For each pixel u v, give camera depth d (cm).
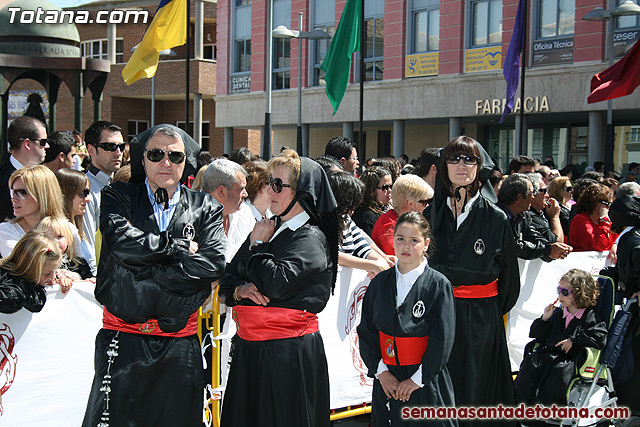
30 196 418
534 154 2455
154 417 329
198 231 346
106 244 321
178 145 335
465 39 2200
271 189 368
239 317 376
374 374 405
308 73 2667
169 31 1453
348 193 455
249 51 2934
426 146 2688
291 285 351
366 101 2450
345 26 1218
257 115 2856
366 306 412
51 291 376
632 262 513
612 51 1513
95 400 326
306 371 370
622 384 526
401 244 390
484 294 440
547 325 532
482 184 445
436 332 383
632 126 2178
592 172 1089
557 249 570
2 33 1284
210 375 436
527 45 2056
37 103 1369
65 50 1333
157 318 328
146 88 3256
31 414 374
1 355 362
